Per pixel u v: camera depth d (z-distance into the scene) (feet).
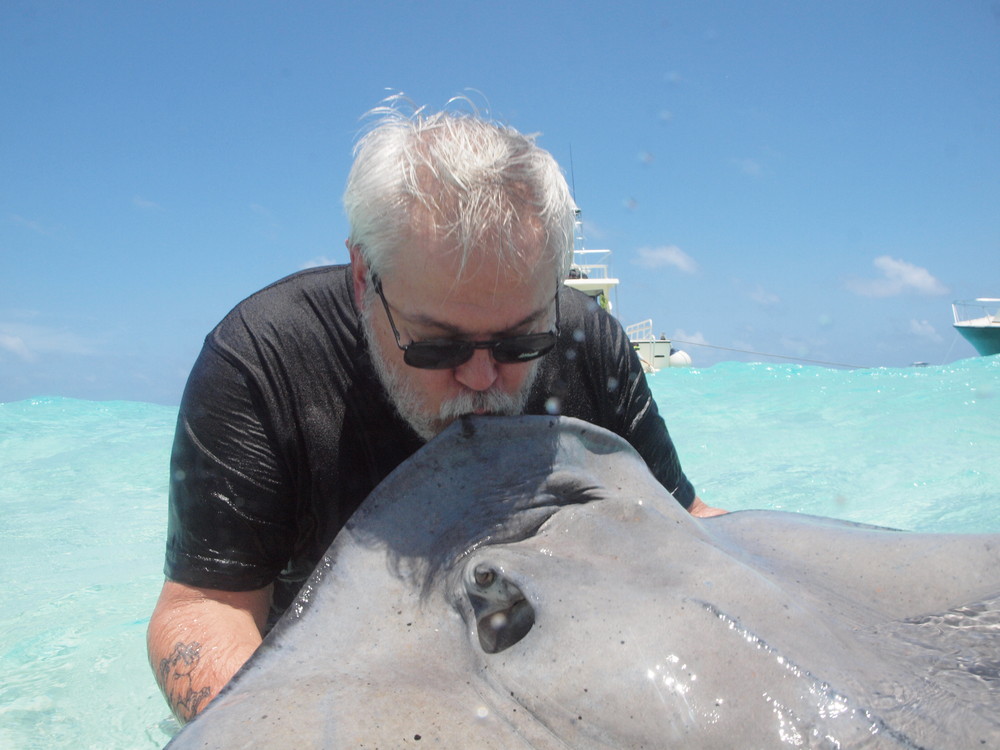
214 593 2.93
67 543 6.50
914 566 2.36
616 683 1.84
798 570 2.36
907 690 1.76
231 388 2.98
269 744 1.76
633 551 2.16
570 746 1.80
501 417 2.43
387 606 2.20
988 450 8.00
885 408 10.37
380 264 2.46
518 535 2.29
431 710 1.86
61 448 10.00
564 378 3.22
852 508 6.41
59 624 4.85
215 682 2.54
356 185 2.53
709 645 1.86
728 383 13.48
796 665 1.79
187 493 2.95
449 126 2.45
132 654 4.40
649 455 3.54
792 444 8.80
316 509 3.07
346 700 1.88
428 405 2.61
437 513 2.34
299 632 2.13
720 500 6.81
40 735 3.56
